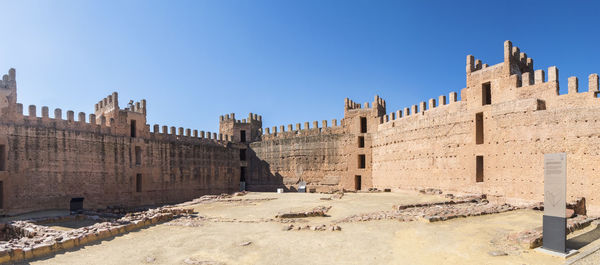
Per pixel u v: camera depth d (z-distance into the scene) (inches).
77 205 1721.2
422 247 733.3
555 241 665.6
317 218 1130.0
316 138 2561.5
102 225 952.3
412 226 914.1
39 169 1635.1
